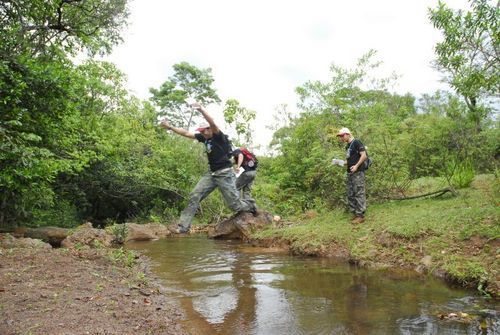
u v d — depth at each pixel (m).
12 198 10.28
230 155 6.42
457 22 5.59
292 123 15.51
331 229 7.71
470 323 3.55
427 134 9.81
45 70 8.38
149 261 6.84
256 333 3.48
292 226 9.02
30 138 7.50
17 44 9.04
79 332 3.14
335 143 11.43
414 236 6.18
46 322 3.29
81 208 16.27
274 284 5.13
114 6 12.26
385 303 4.19
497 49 5.57
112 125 15.37
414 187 9.66
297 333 3.46
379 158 8.81
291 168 13.63
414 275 5.35
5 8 9.62
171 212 15.67
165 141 17.62
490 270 4.71
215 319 3.84
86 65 14.53
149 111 18.34
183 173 16.05
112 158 14.48
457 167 9.24
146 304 4.11
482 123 9.84
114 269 5.61
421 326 3.51
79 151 11.90
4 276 4.63
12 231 10.06
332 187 9.40
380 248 6.37
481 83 5.71
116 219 16.98
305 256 7.17
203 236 10.98
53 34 11.91
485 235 5.49
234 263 6.62
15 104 7.89
